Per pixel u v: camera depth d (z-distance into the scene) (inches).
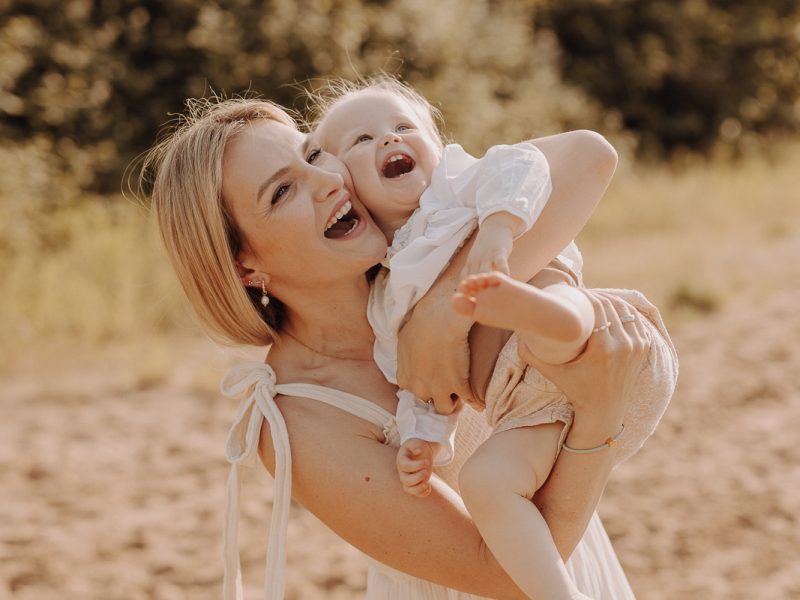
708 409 231.3
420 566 69.4
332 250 70.9
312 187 70.7
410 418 70.3
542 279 67.7
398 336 71.6
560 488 65.8
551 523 66.1
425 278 68.3
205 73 433.4
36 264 336.5
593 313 63.0
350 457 69.9
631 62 618.2
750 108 650.8
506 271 63.0
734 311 301.9
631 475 203.5
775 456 207.0
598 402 64.2
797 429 218.4
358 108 75.7
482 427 78.0
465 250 69.3
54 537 178.5
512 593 68.6
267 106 74.7
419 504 68.6
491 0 557.3
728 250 379.2
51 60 426.9
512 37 507.5
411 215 73.7
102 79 428.5
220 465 210.1
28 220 358.9
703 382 245.8
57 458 211.0
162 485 200.5
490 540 64.2
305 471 70.4
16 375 267.0
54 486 198.8
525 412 66.7
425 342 68.2
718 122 645.3
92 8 443.5
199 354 282.0
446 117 447.5
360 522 69.4
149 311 308.5
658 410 70.2
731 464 204.8
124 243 345.1
